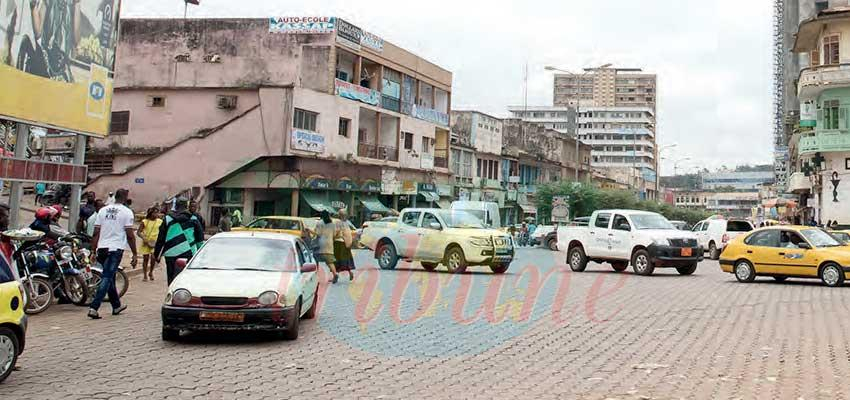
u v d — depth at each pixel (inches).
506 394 280.8
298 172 1513.3
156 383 286.7
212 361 333.7
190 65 1668.3
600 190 2691.9
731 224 1332.4
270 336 406.3
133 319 458.0
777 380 307.7
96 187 1593.3
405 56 1915.6
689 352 374.6
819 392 286.0
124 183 1582.2
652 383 301.7
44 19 637.3
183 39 1679.4
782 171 3036.4
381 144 1873.8
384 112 1830.7
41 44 634.2
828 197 1553.9
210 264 416.2
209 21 1674.5
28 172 620.7
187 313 366.6
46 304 479.8
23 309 289.9
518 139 2726.4
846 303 590.9
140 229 705.0
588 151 3457.2
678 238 898.1
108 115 761.0
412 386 292.0
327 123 1612.9
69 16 679.1
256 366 324.5
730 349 383.6
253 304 370.6
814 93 1574.8
